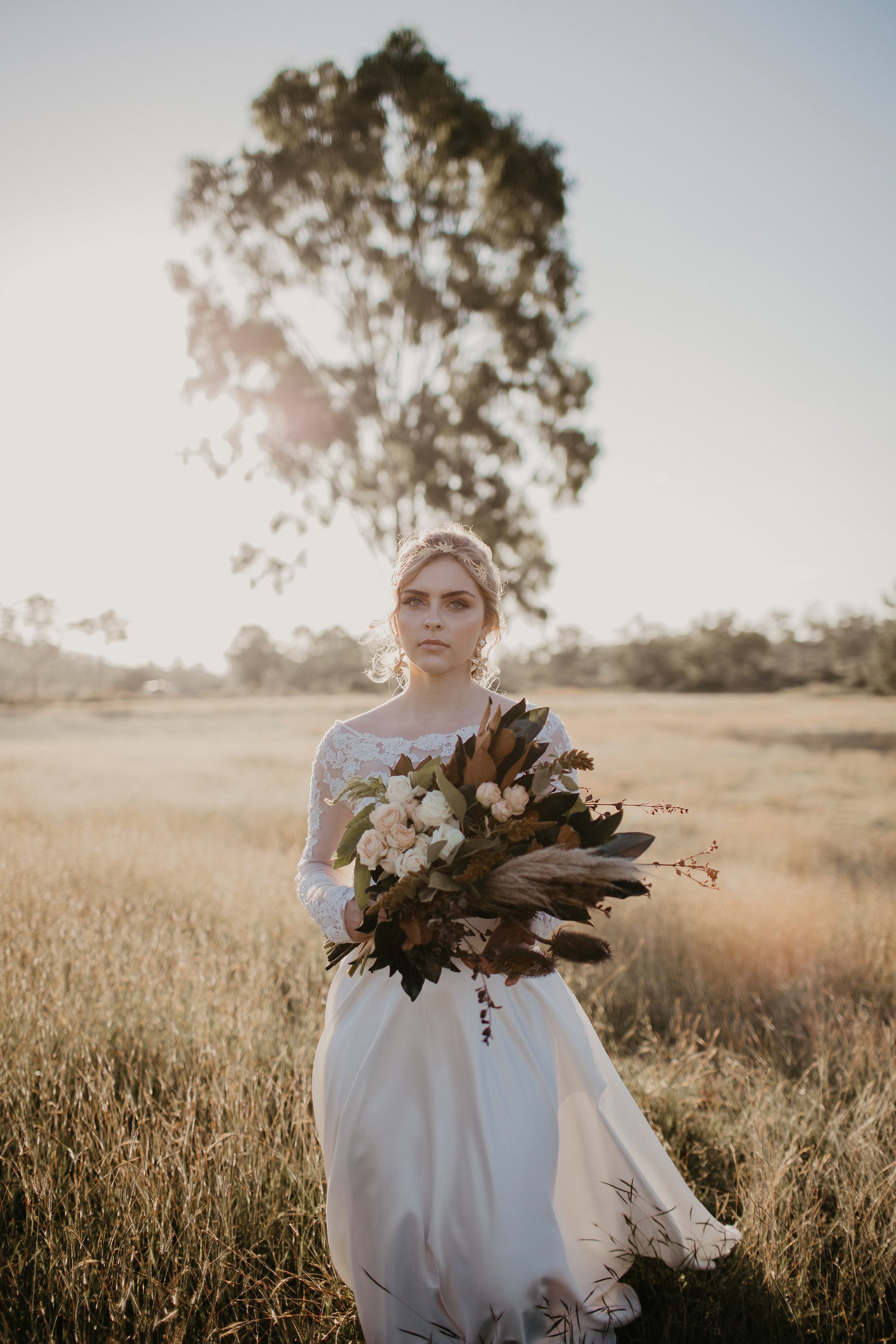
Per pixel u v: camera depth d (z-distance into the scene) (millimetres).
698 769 17359
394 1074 1834
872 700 41406
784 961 4598
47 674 82812
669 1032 3742
